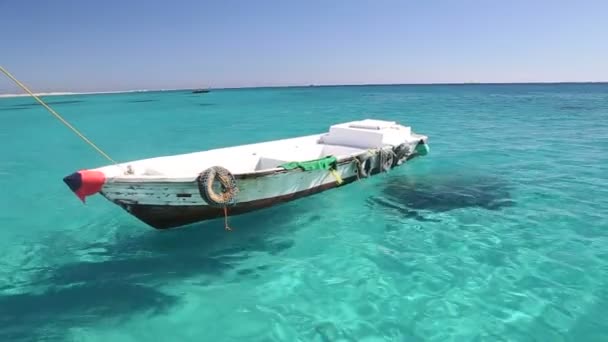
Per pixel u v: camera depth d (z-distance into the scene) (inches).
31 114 1830.7
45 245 312.2
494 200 398.3
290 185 351.6
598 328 200.5
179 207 289.7
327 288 243.4
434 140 807.1
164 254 291.4
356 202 394.9
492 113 1448.1
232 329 207.2
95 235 329.7
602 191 422.9
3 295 241.0
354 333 201.9
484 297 229.1
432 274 255.6
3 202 426.3
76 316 220.4
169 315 219.9
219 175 278.1
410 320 211.2
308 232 325.7
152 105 2460.6
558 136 837.2
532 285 240.2
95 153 749.3
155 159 336.8
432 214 362.3
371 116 1387.8
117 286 250.1
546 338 194.2
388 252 288.2
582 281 243.0
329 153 469.1
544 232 316.2
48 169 607.8
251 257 285.4
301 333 202.8
